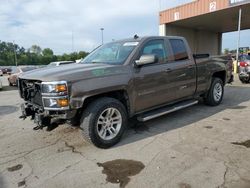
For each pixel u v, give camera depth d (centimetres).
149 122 524
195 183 285
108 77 391
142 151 379
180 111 607
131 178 303
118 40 521
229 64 705
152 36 485
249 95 807
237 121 512
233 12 1906
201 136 432
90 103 386
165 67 480
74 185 293
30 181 306
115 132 408
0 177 318
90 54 537
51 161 358
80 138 445
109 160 354
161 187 281
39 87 380
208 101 640
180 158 349
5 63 8288
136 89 429
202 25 2495
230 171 307
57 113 360
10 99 981
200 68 573
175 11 2161
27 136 470
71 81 354
